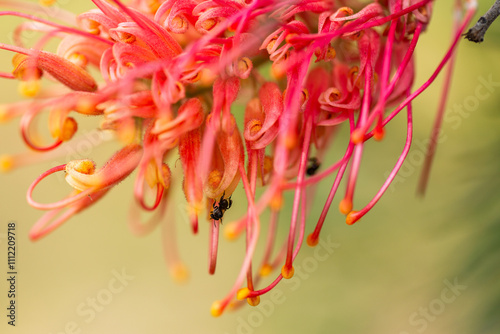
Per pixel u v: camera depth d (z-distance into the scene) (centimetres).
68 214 26
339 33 25
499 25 27
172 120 25
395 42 26
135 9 25
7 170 24
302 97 25
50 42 31
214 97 24
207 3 25
